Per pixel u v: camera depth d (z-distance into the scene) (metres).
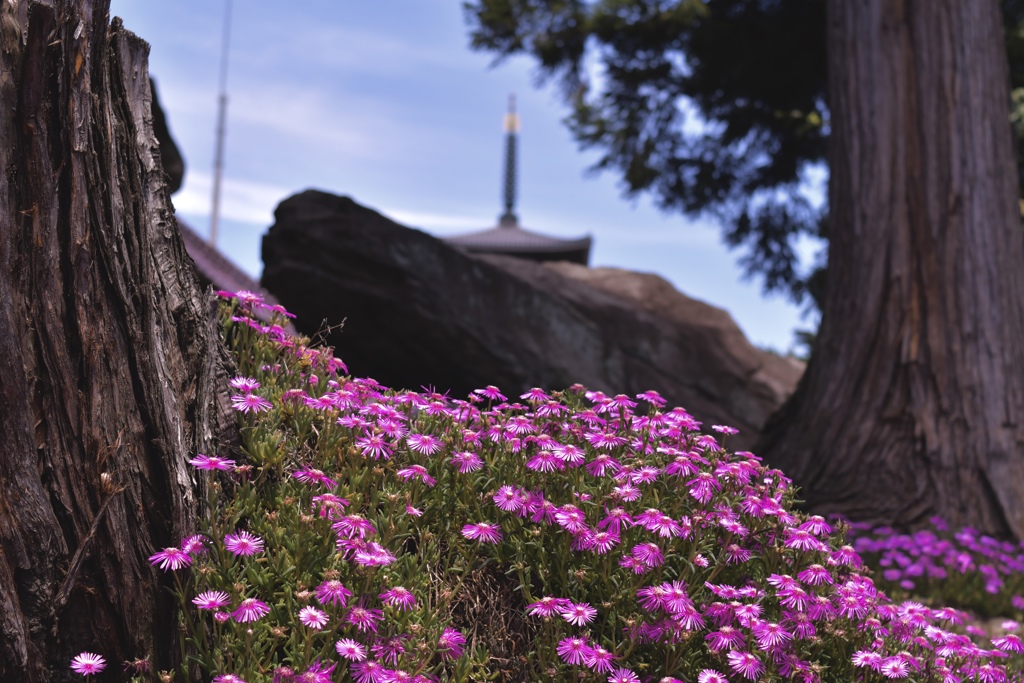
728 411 8.60
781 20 10.45
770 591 2.40
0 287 1.73
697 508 2.45
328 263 6.67
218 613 1.79
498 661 2.21
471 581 2.31
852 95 6.61
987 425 5.95
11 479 1.76
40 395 1.82
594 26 10.37
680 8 9.65
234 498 2.19
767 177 12.16
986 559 5.20
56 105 1.85
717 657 2.17
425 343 6.98
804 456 6.39
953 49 6.36
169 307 2.28
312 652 1.88
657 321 8.94
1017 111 10.59
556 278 8.85
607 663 1.97
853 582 2.49
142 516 1.97
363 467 2.35
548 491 2.37
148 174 2.39
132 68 2.46
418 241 6.89
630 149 11.76
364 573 1.99
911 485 5.95
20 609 1.77
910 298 6.21
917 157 6.32
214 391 2.32
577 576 2.16
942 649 2.36
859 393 6.27
